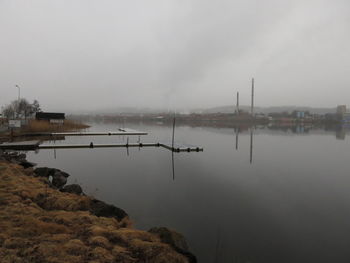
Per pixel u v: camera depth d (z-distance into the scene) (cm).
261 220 1249
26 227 704
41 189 1188
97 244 661
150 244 704
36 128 5556
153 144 3981
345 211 1397
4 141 3872
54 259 549
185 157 3108
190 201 1490
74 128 8062
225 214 1308
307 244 1012
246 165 2745
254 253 924
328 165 2822
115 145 3803
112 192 1609
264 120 19125
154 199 1498
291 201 1561
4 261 514
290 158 3266
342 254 942
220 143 4950
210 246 956
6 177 1300
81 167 2364
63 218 834
